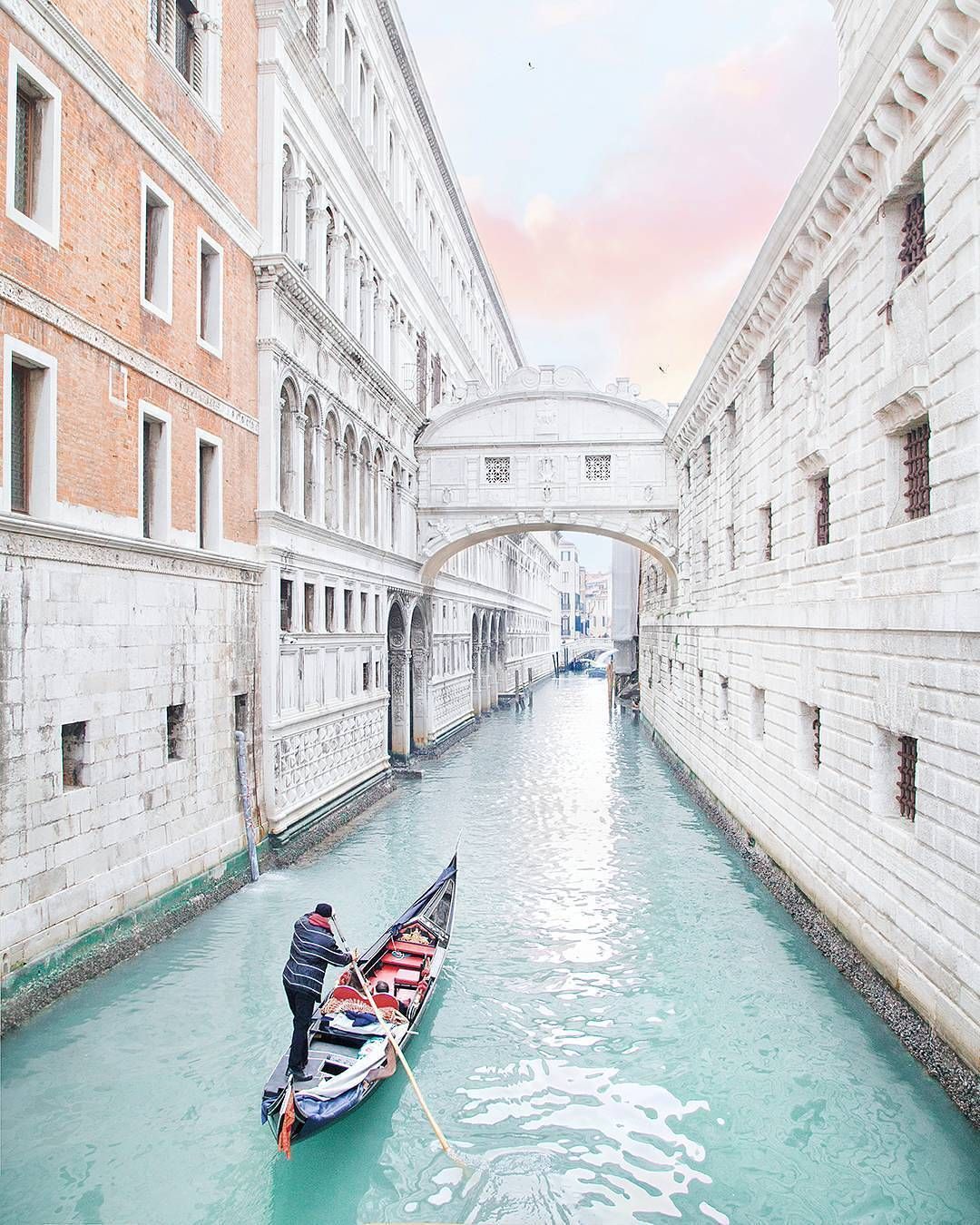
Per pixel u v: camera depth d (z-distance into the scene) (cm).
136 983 1020
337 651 1856
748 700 1664
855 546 1085
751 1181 719
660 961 1152
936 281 848
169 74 1188
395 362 2444
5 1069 838
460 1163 738
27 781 884
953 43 779
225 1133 761
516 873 1542
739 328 1625
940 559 844
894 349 962
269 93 1505
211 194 1304
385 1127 791
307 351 1672
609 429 2592
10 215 863
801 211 1194
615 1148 762
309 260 1752
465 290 3738
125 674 1061
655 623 3375
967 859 782
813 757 1312
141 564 1095
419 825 1884
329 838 1738
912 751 964
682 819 1975
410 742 2745
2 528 844
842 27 1249
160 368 1152
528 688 5784
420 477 2639
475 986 1079
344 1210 682
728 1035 951
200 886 1246
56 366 938
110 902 1028
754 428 1628
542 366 2603
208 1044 897
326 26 1847
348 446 1975
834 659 1151
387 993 940
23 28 880
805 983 1080
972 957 772
